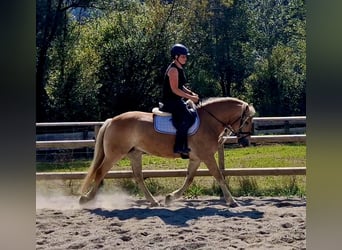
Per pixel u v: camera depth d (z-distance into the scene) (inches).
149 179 305.0
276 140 284.4
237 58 1119.0
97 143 259.9
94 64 865.5
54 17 864.9
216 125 255.0
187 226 207.8
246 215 228.8
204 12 1074.7
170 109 250.2
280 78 1065.5
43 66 833.5
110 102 902.4
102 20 959.0
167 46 934.4
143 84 916.0
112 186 296.5
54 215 230.8
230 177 309.6
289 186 295.1
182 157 254.8
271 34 1336.1
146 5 995.9
